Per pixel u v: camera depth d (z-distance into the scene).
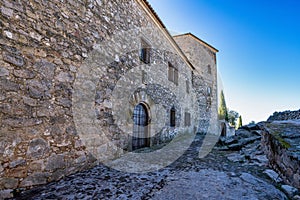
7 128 1.92
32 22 2.24
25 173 2.06
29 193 2.03
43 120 2.30
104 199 1.95
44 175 2.27
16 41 2.06
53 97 2.45
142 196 2.04
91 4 3.23
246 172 2.96
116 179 2.58
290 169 2.23
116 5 3.96
